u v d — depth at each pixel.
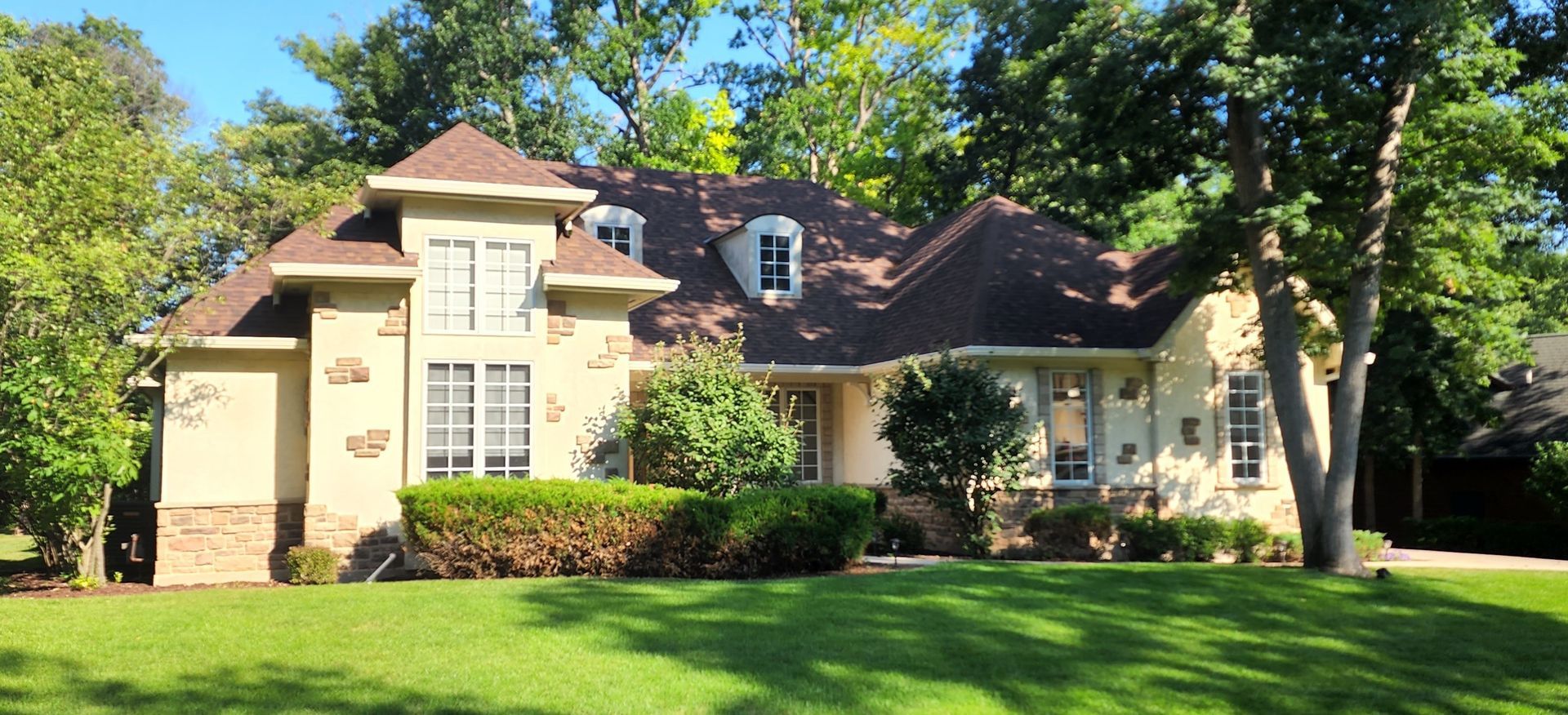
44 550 15.95
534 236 17.12
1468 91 16.59
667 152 38.56
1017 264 20.52
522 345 16.84
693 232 24.03
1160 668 9.66
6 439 13.13
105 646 9.47
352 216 17.64
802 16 39.38
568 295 17.31
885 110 39.38
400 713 7.63
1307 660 10.16
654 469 16.61
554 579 13.73
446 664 8.95
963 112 34.38
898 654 9.62
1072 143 18.05
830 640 10.03
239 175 16.12
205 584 15.88
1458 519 25.11
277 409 16.83
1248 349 19.98
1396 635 11.31
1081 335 19.23
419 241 16.47
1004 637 10.46
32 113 14.38
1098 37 16.36
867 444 20.92
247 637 9.88
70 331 14.05
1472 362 24.06
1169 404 19.55
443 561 14.34
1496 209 16.86
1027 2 18.12
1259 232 16.34
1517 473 27.62
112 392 14.27
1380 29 14.74
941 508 17.50
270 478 16.67
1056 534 17.70
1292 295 16.67
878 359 20.56
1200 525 17.97
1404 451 25.47
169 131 16.09
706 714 7.86
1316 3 15.08
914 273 23.17
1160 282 20.67
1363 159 17.06
